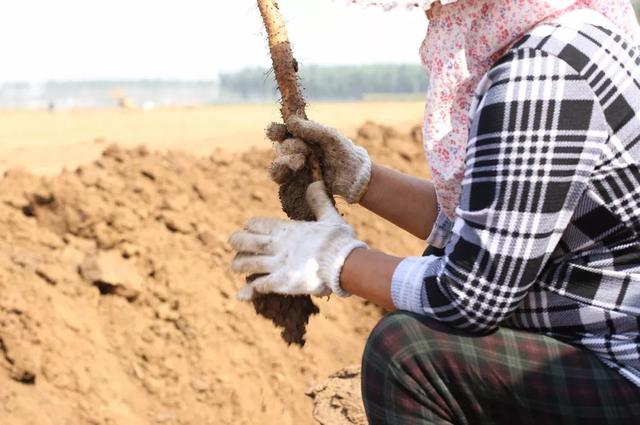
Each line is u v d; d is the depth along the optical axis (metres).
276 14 3.24
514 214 2.54
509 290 2.59
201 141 16.28
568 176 2.53
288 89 3.24
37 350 5.30
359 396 4.38
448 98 2.78
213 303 6.30
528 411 2.73
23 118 24.17
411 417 2.78
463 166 2.79
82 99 64.88
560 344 2.71
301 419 5.83
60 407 5.17
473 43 2.72
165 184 7.51
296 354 6.23
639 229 2.58
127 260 6.39
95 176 7.13
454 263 2.64
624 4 2.77
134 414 5.40
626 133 2.53
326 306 6.75
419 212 3.35
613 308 2.62
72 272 6.04
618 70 2.56
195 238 6.86
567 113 2.51
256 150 8.95
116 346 5.73
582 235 2.62
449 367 2.73
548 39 2.56
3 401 4.99
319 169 3.22
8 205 6.65
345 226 2.97
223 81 73.06
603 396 2.64
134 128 20.70
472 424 2.81
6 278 5.64
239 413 5.67
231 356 6.00
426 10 2.80
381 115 24.28
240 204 7.84
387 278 2.80
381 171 3.35
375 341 2.80
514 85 2.54
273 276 2.93
